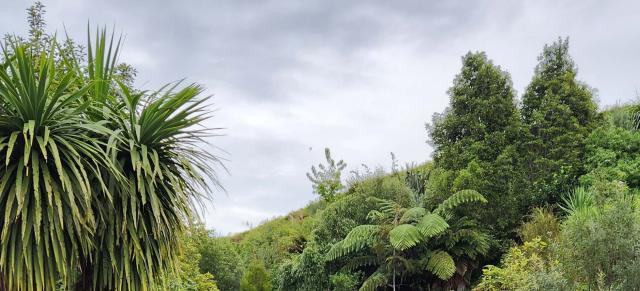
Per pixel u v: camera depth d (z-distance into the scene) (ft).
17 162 14.55
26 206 13.73
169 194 16.47
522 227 33.27
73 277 15.47
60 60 17.98
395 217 37.27
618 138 38.27
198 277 32.50
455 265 34.53
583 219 20.89
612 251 18.84
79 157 14.57
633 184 35.22
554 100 38.73
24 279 13.93
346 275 37.96
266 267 49.06
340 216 43.34
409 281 37.65
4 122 14.43
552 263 21.90
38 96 14.49
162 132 16.87
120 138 15.83
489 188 35.27
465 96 38.27
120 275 15.51
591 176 35.40
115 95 18.47
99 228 15.55
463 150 37.52
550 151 37.29
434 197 39.68
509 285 25.39
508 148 35.88
